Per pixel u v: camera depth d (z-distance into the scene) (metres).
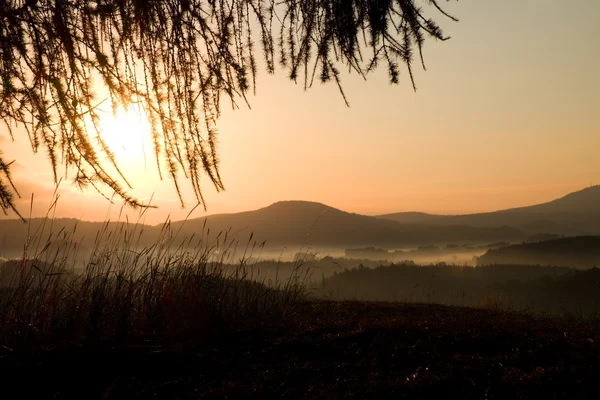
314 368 3.51
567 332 4.79
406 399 2.94
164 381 3.39
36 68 2.78
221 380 3.38
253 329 4.61
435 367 3.49
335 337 4.31
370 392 3.03
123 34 2.74
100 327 4.47
